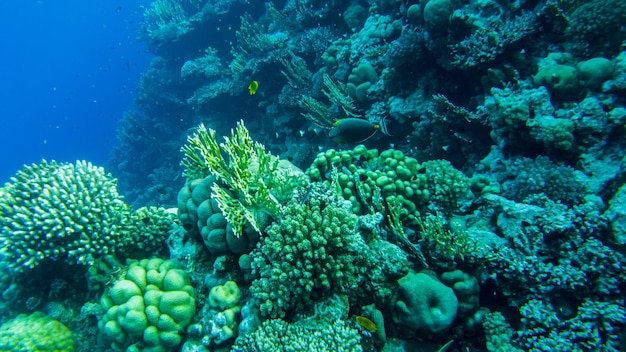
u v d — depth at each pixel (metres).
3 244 1.67
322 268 1.28
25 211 1.67
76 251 1.65
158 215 1.96
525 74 2.19
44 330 1.67
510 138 1.99
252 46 4.36
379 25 3.21
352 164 1.83
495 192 1.89
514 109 1.87
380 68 3.04
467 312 1.41
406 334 1.39
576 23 2.00
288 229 1.28
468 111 2.25
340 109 3.25
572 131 1.79
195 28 5.57
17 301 1.80
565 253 1.44
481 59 2.21
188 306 1.47
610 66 1.82
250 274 1.44
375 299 1.41
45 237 1.66
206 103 4.98
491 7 2.29
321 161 1.80
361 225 1.49
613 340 1.23
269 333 1.25
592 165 1.74
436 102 2.37
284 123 4.14
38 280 1.82
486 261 1.47
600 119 1.76
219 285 1.46
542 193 1.67
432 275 1.49
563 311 1.37
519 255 1.47
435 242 1.55
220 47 5.75
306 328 1.27
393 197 1.63
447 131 2.39
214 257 1.63
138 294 1.48
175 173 5.70
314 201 1.37
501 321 1.39
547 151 1.87
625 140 1.72
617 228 1.38
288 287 1.29
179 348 1.48
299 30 4.36
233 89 4.61
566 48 2.08
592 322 1.27
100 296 1.73
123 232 1.79
